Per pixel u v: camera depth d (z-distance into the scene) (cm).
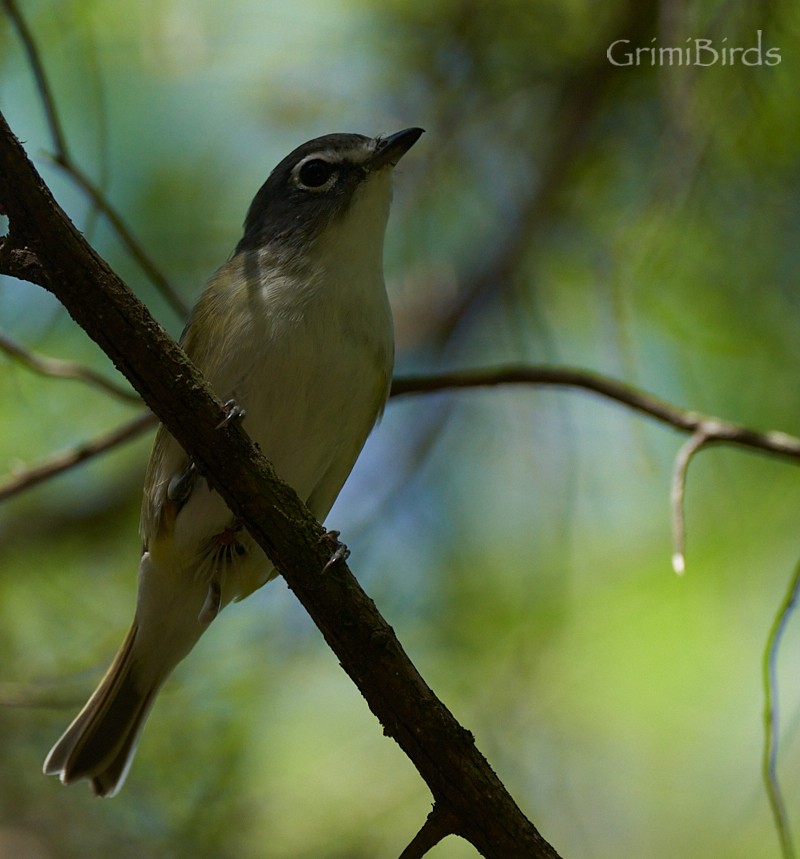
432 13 1089
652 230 966
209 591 819
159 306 1109
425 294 1177
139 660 884
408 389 903
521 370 891
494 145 1105
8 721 1087
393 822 1058
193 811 1044
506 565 1118
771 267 998
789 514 1045
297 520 642
